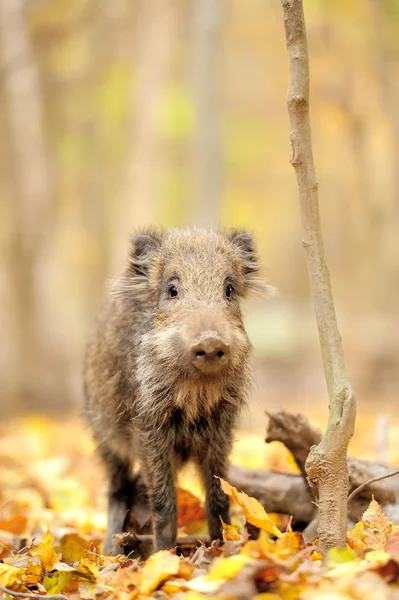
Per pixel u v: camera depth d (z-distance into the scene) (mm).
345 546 4922
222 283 6051
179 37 27844
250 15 29109
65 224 33469
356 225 26109
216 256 6195
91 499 9023
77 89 27453
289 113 4934
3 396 18844
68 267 36719
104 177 32469
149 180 27703
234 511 6746
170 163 34594
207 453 6230
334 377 4883
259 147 37312
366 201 22156
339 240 34406
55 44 23969
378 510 5336
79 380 20328
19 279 20641
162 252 6352
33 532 7238
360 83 21641
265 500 6312
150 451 6094
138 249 6547
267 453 10094
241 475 6398
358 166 22375
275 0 28141
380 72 20109
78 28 24312
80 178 32594
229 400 6129
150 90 26609
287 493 6270
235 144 36844
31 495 8648
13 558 5574
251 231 6848
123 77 28172
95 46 26484
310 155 4918
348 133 23906
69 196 33094
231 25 29219
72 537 6434
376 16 19781
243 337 6145
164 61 26672
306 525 6277
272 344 29641
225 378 5945
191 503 6809
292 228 43438
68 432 13859
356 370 20547
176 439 6219
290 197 41188
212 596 4188
